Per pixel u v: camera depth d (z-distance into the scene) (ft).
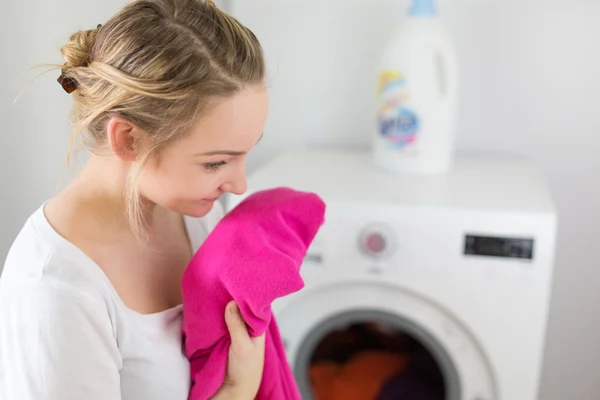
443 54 4.48
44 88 3.76
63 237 2.29
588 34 5.03
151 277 2.59
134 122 2.19
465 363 4.26
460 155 5.35
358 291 4.25
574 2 4.99
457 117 5.38
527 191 4.32
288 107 5.63
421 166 4.66
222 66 2.18
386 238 4.02
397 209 3.98
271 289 2.44
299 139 5.70
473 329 4.09
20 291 2.16
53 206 2.38
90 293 2.21
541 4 5.03
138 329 2.40
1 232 3.64
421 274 4.05
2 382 2.17
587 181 5.32
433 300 4.09
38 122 3.76
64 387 2.11
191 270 2.53
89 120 2.22
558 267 5.51
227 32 2.24
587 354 5.65
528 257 3.92
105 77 2.16
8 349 2.15
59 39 3.81
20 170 3.70
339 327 4.60
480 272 3.99
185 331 2.58
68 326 2.12
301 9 5.37
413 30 4.48
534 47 5.13
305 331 4.38
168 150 2.23
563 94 5.19
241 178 2.42
